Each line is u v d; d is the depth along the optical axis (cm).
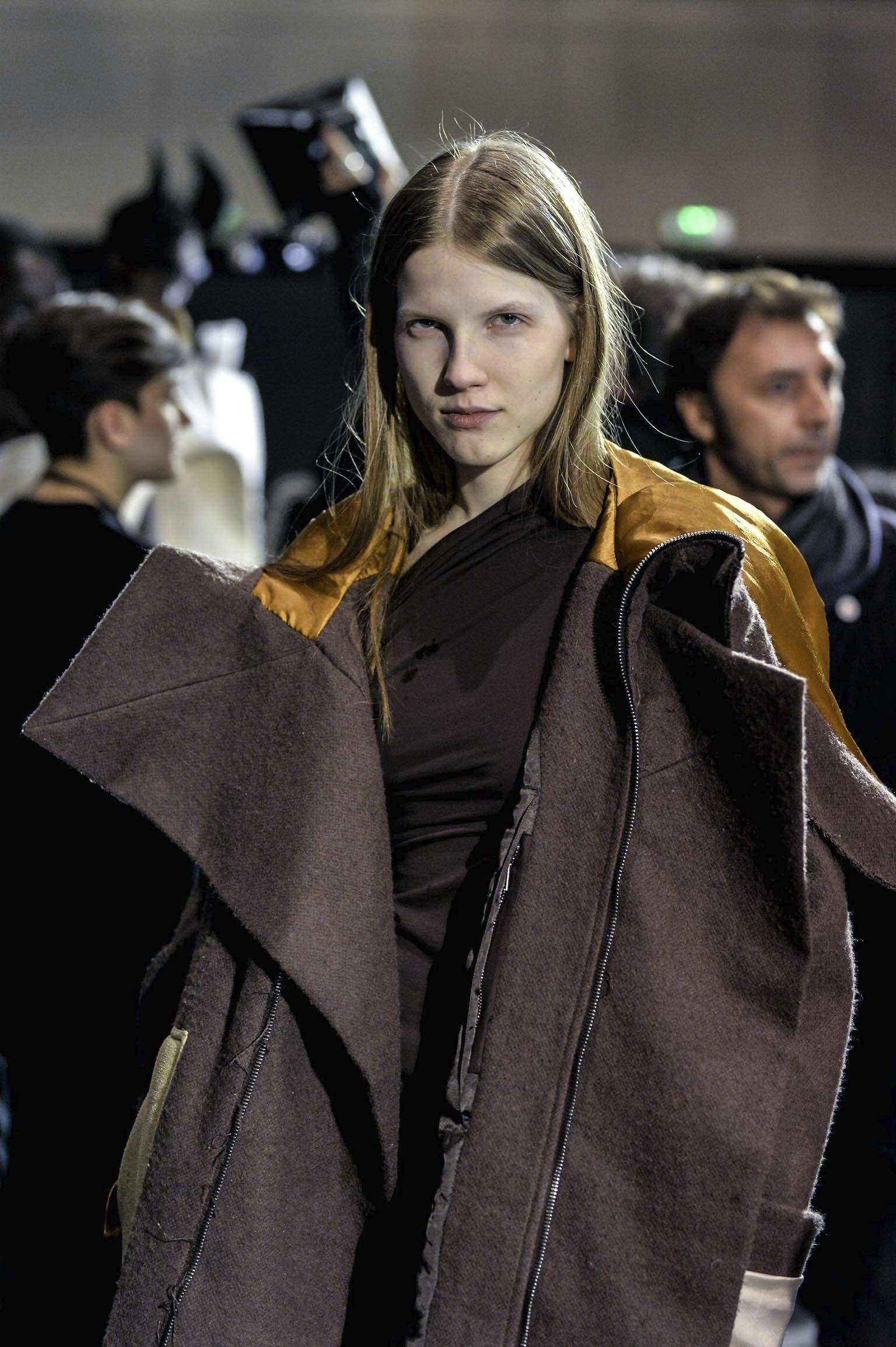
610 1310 146
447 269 148
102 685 162
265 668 161
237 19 578
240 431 383
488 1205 147
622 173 576
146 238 368
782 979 143
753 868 143
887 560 229
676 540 141
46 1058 242
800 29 566
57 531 249
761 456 231
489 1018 147
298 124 296
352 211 302
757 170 574
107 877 238
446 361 151
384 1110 155
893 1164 217
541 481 158
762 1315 152
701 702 144
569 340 154
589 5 570
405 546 164
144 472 270
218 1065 162
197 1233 159
